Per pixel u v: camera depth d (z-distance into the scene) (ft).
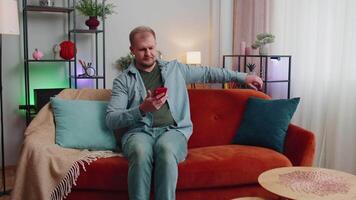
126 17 13.84
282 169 6.05
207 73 8.21
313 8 10.90
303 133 7.39
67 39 12.69
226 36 14.93
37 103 11.33
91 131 7.43
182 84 7.86
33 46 12.23
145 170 6.23
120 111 6.95
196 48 15.17
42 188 6.22
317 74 10.73
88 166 6.48
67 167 6.34
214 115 8.52
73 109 7.64
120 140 7.71
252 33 13.58
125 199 6.67
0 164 11.87
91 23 12.18
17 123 12.11
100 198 6.65
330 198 4.82
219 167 6.70
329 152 10.39
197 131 8.31
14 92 12.01
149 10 14.21
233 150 7.39
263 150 7.43
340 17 9.97
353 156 9.79
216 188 6.86
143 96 7.47
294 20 11.66
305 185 5.26
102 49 13.44
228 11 14.87
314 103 10.84
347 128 9.84
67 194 6.40
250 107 8.38
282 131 7.73
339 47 10.00
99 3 13.11
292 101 7.98
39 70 12.41
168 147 6.40
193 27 15.03
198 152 7.38
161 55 14.49
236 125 8.42
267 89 12.93
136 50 7.53
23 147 6.68
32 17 12.14
